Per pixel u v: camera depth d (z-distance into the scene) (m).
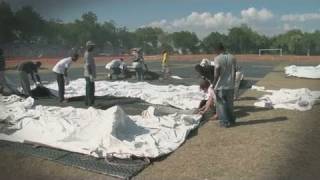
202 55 49.69
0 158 7.16
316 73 21.09
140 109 11.70
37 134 8.16
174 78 21.84
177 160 6.93
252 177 6.11
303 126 9.16
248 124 9.47
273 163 6.67
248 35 57.56
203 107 10.70
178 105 11.83
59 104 12.65
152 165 6.74
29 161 7.01
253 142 7.88
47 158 7.11
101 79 21.41
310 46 53.84
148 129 8.59
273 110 11.17
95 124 8.11
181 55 50.69
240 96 14.03
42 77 23.05
